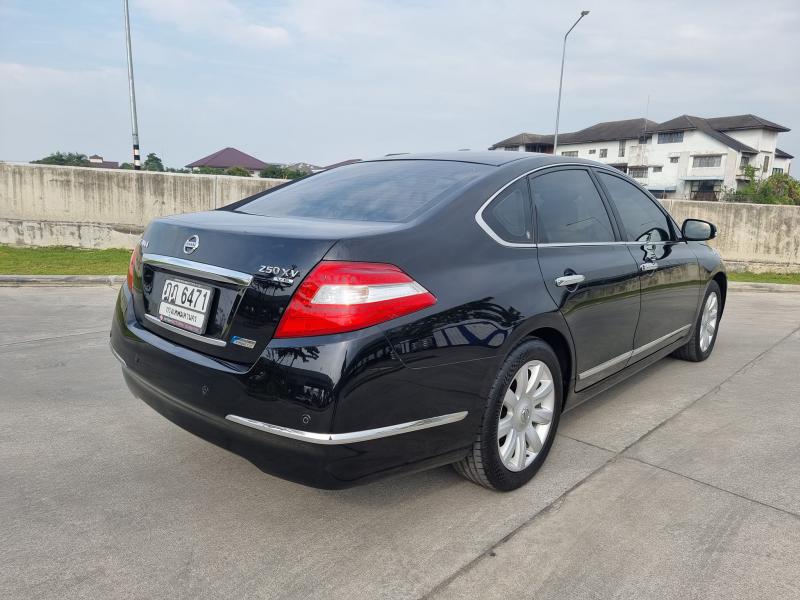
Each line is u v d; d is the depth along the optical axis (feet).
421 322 6.89
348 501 8.47
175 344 7.66
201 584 6.66
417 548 7.39
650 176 244.22
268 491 8.72
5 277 25.22
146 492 8.63
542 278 8.68
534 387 8.79
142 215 35.68
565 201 10.04
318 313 6.40
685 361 15.92
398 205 8.25
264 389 6.51
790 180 169.89
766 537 7.69
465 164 9.58
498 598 6.51
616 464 9.73
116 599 6.38
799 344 17.99
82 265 29.99
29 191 35.04
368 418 6.55
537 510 8.30
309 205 9.00
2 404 11.82
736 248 35.88
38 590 6.48
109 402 12.07
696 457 10.04
